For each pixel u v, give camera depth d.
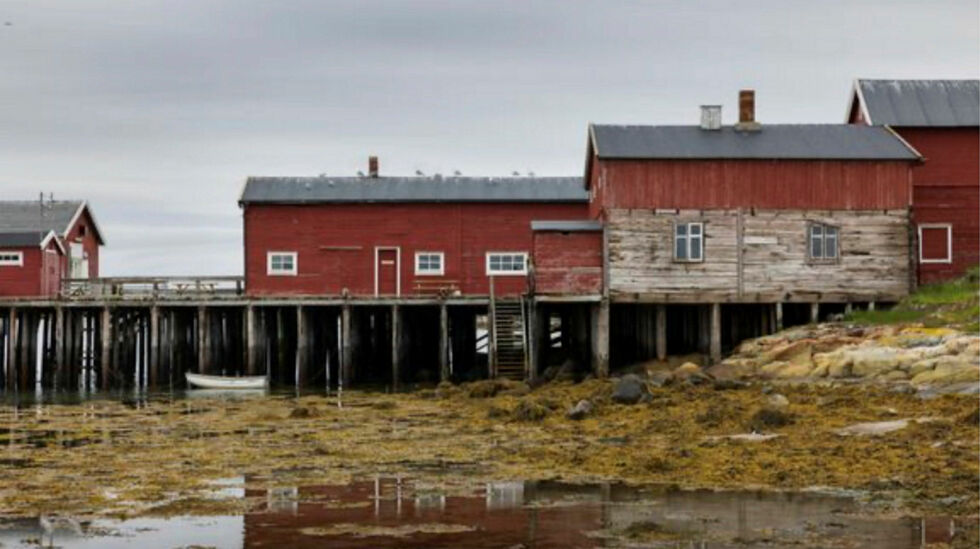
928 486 22.05
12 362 53.91
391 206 57.69
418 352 58.81
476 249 57.88
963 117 52.56
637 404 34.97
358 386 52.66
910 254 48.31
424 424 34.56
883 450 25.34
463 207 57.91
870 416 29.89
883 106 53.12
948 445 25.38
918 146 52.31
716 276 47.78
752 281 47.81
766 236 48.00
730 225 47.88
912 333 40.84
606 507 21.33
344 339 51.75
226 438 31.84
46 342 59.66
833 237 48.25
